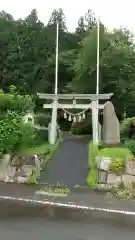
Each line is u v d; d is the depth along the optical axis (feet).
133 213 43.32
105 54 104.99
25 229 37.81
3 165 59.06
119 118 102.17
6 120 60.64
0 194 50.37
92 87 109.29
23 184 55.98
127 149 61.67
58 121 124.88
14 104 64.80
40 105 123.95
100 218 41.52
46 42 164.76
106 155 57.72
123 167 54.49
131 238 35.68
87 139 91.81
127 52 105.40
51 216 42.11
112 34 114.42
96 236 36.09
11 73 146.51
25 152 60.95
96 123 78.43
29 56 155.12
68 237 35.68
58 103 84.69
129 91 100.07
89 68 107.76
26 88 140.56
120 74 102.73
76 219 40.98
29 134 63.31
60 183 54.95
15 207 45.24
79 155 68.80
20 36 165.48
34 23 190.49
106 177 54.13
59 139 88.69
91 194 50.90
